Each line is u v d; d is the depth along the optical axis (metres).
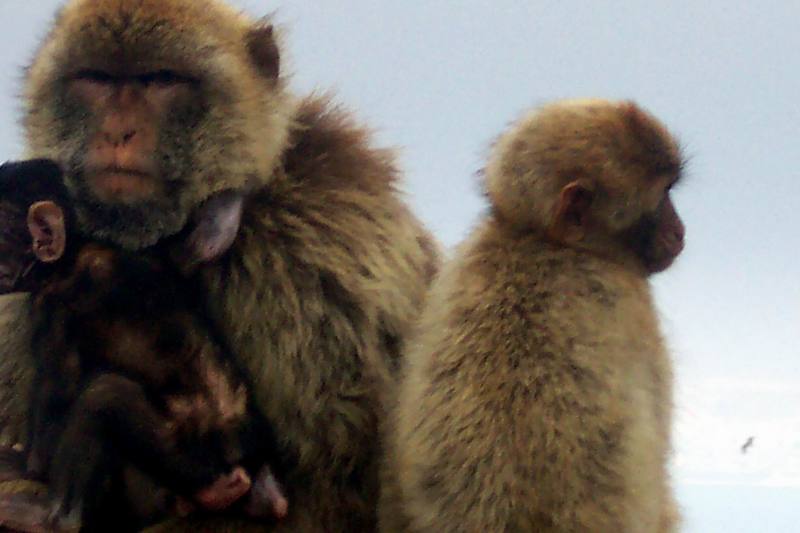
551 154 7.54
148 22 7.83
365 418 7.54
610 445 6.63
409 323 7.80
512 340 6.84
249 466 7.34
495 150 7.91
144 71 7.74
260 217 7.75
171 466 7.10
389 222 8.03
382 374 7.61
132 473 7.41
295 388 7.52
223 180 7.78
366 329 7.62
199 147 7.75
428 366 6.99
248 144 7.88
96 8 7.84
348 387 7.55
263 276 7.61
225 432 7.25
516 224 7.45
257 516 7.35
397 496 7.10
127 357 7.28
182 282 7.56
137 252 7.65
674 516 7.55
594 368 6.73
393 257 7.93
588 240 7.39
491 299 7.00
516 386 6.72
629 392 6.76
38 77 8.04
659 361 7.07
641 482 6.69
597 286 7.05
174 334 7.33
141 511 7.49
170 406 7.21
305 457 7.53
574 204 7.41
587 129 7.62
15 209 7.59
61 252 7.49
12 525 6.96
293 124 8.21
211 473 7.15
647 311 7.17
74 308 7.43
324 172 8.00
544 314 6.89
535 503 6.57
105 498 7.26
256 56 8.25
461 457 6.68
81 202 7.67
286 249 7.67
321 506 7.55
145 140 7.64
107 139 7.62
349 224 7.83
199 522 7.41
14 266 7.56
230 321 7.60
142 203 7.62
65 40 7.84
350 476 7.55
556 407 6.66
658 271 7.71
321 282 7.63
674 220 7.75
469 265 7.25
